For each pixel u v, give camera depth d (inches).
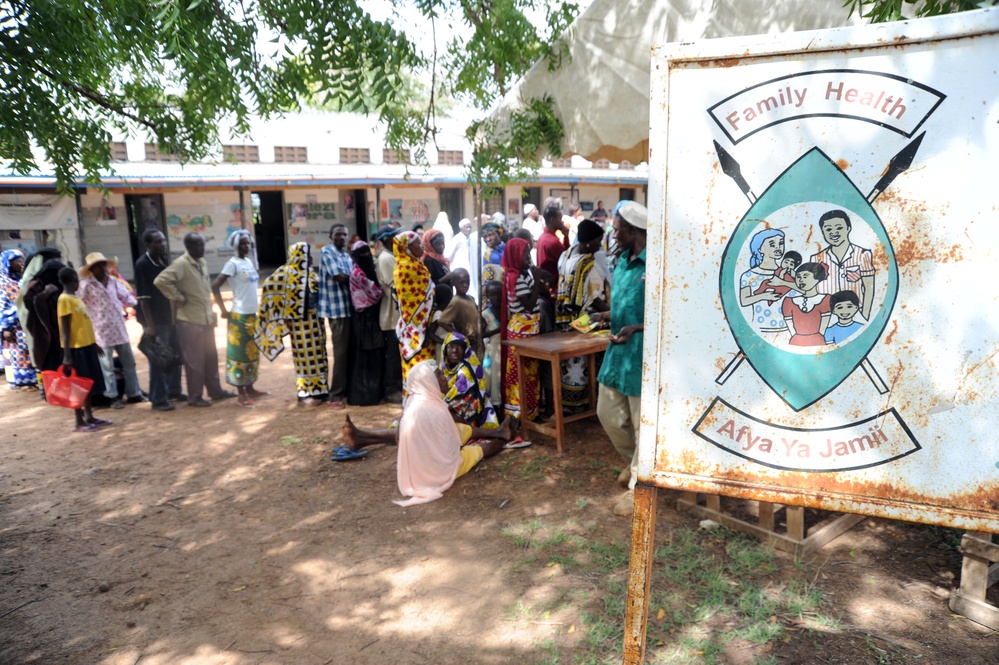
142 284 275.7
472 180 211.2
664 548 152.4
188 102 223.8
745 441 77.1
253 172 693.3
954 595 127.3
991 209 67.5
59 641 131.2
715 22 150.6
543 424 224.8
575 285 235.3
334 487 200.1
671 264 79.0
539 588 141.4
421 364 195.5
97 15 173.2
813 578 140.0
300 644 127.4
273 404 290.2
